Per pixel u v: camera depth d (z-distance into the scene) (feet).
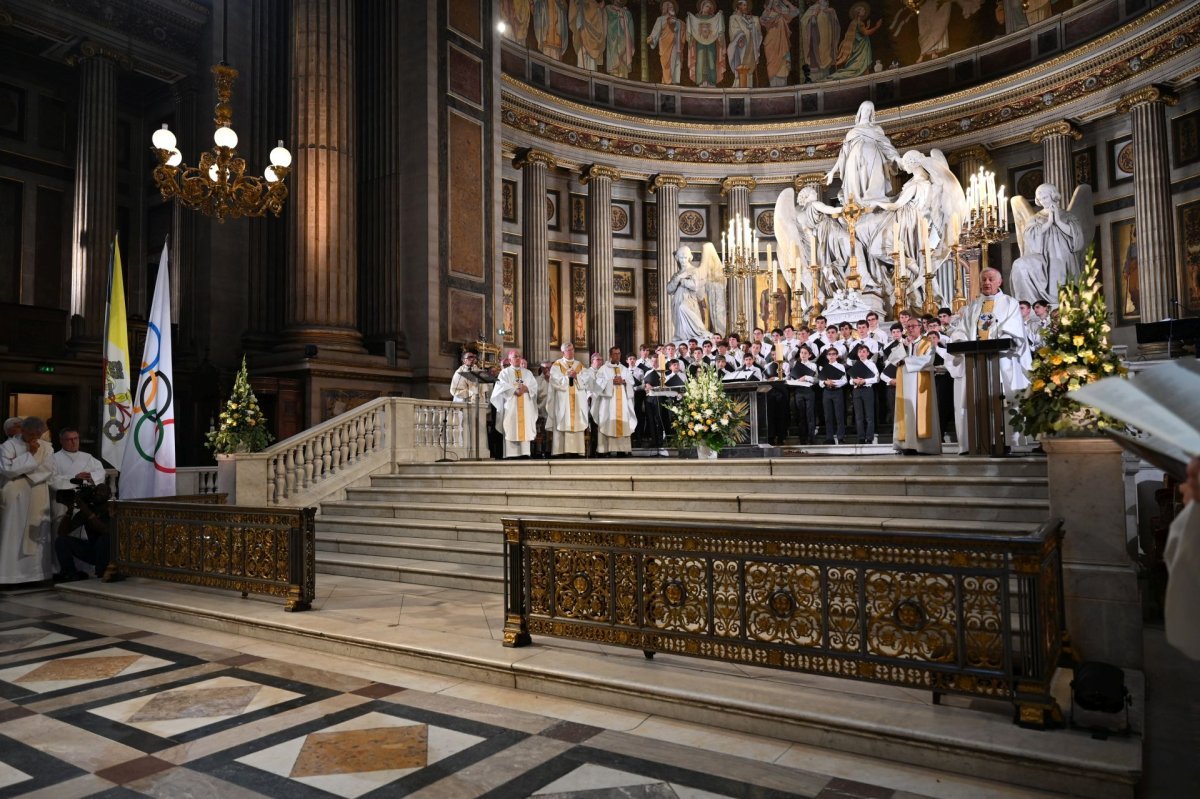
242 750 13.94
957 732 12.92
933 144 73.97
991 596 13.50
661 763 13.14
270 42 57.26
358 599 25.27
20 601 28.19
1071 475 17.26
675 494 28.53
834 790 12.07
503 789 12.22
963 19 74.28
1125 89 62.59
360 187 55.31
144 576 28.22
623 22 80.59
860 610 14.51
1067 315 17.76
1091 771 11.68
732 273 57.77
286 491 36.45
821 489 27.02
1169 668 18.62
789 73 81.61
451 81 55.31
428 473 39.52
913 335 33.32
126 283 61.98
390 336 52.16
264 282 55.36
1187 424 5.06
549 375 44.88
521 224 73.72
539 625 18.42
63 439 31.86
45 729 15.10
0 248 57.77
